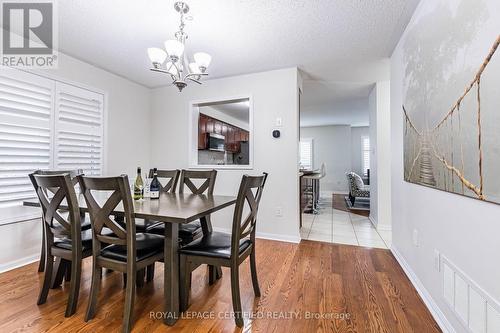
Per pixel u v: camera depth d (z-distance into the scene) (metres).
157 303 1.80
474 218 1.22
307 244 3.14
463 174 1.27
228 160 6.39
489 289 1.11
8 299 1.82
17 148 2.44
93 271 1.60
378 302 1.82
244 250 1.71
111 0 1.92
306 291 1.97
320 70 3.35
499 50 0.99
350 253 2.83
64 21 2.21
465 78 1.25
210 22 2.20
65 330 1.49
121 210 1.60
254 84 3.45
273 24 2.23
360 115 6.62
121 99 3.62
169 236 1.59
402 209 2.43
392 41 2.52
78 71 3.02
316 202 5.82
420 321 1.60
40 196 1.77
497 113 1.01
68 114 2.92
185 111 3.91
